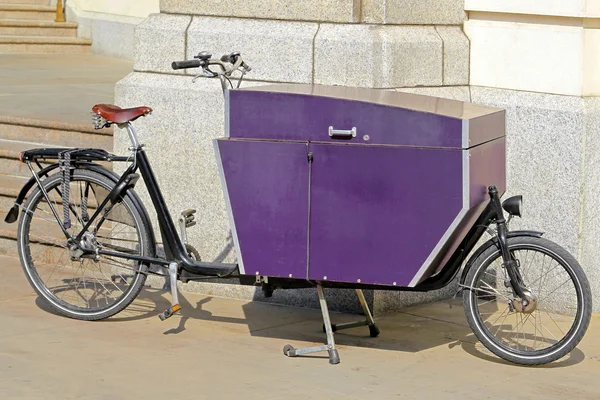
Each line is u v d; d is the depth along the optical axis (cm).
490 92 698
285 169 562
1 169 899
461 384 539
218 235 700
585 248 675
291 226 566
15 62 1505
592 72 671
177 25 714
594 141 668
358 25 656
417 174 543
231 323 642
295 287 585
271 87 589
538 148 679
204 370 552
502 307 683
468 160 534
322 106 551
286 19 679
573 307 669
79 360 563
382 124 545
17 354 570
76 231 645
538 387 538
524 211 688
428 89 679
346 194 555
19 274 743
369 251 556
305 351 575
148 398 509
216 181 696
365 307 618
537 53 682
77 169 637
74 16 1728
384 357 582
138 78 726
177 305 614
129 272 718
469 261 577
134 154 624
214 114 692
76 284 707
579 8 655
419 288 570
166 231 618
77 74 1376
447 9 697
